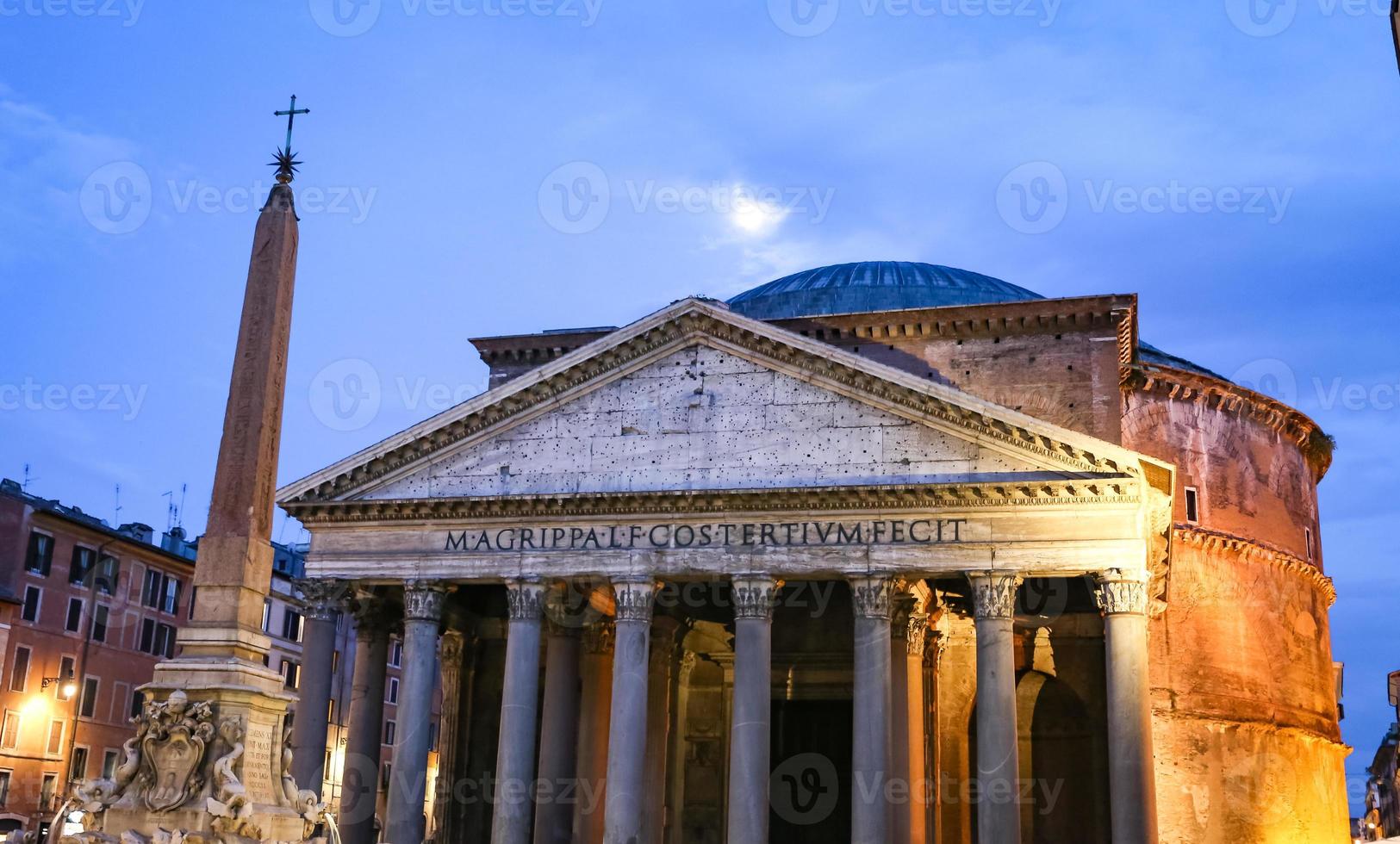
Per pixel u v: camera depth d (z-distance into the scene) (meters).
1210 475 50.69
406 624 35.62
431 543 36.06
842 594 42.66
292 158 16.16
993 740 31.41
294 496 36.69
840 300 52.38
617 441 35.84
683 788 44.16
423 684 35.12
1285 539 53.28
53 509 52.53
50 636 50.59
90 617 52.50
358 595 37.03
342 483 36.81
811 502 33.94
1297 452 56.41
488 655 45.19
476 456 36.59
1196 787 46.31
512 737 34.12
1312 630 54.12
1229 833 46.59
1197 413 51.16
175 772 12.93
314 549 36.69
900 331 44.66
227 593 13.98
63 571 51.66
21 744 48.59
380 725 38.03
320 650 35.88
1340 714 61.59
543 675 45.22
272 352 15.11
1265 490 52.84
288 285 15.66
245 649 13.90
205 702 13.17
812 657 42.47
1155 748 46.41
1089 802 40.66
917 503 33.41
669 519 34.88
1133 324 45.47
